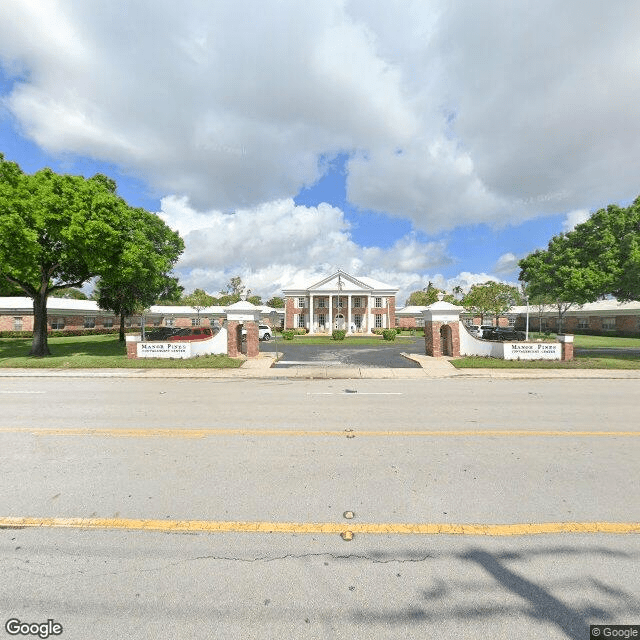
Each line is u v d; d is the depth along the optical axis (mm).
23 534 3414
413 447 5738
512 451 5547
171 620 2432
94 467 4938
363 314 53594
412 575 2844
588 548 3176
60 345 27078
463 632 2330
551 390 10914
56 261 19328
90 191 18297
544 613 2471
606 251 18891
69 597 2635
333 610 2508
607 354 20109
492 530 3449
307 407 8594
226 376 13758
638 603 2553
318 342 32281
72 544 3264
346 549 3172
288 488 4316
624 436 6320
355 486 4363
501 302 46406
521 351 16969
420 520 3631
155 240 31141
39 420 7375
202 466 4973
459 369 15227
